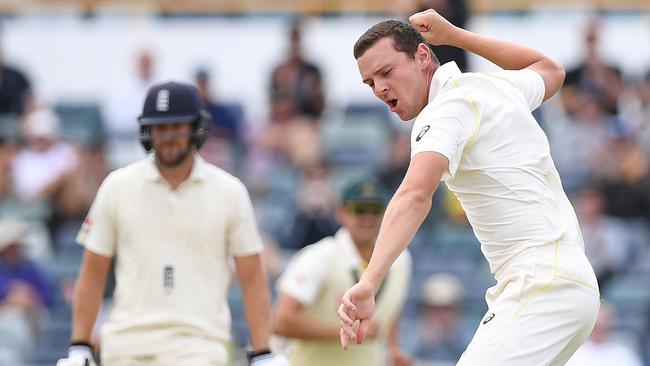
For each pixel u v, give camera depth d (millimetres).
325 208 43875
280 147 51531
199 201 23609
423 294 40594
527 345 17812
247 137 52438
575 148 50188
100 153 49750
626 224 47094
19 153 50844
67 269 45156
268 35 57500
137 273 23438
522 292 18016
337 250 27656
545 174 18594
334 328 26984
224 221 23625
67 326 41562
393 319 28641
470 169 18234
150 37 57781
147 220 23453
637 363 36312
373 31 18594
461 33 19734
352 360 27312
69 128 53656
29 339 40125
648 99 51875
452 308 38562
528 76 19375
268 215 46688
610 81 52188
